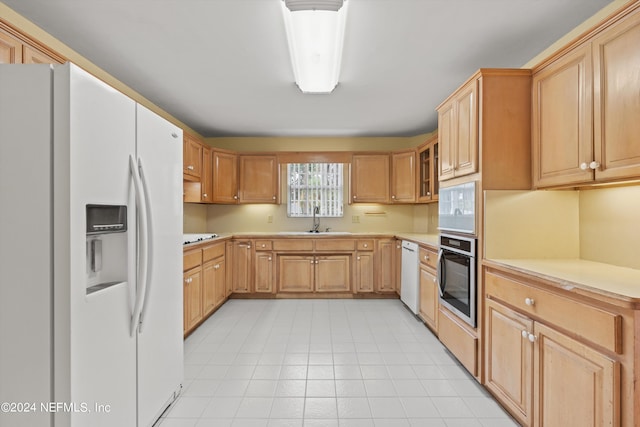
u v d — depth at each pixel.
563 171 1.76
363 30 2.07
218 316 3.60
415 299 3.43
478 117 2.09
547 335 1.49
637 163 1.34
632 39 1.35
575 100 1.67
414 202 4.41
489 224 2.04
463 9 1.86
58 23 1.99
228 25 2.02
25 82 1.12
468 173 2.21
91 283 1.34
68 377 1.12
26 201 1.12
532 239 2.05
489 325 1.99
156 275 1.69
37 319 1.12
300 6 1.72
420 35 2.13
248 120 4.05
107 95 1.31
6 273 1.13
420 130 4.53
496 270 1.96
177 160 1.97
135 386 1.50
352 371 2.35
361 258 4.33
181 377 2.03
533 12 1.89
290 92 3.12
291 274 4.33
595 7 1.85
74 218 1.14
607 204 1.86
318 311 3.78
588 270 1.63
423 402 1.96
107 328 1.31
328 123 4.18
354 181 4.64
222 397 2.02
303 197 4.95
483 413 1.86
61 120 1.12
